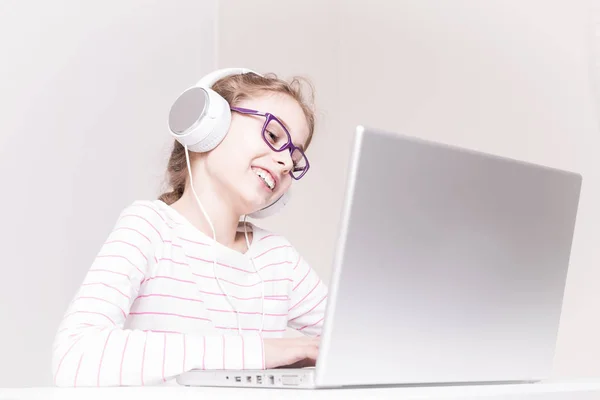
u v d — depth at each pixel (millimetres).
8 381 1870
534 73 1872
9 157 1970
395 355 723
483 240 802
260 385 724
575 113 1773
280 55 2520
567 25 1821
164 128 2424
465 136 2008
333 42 2402
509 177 826
